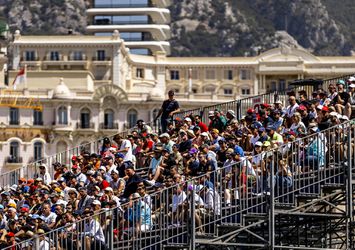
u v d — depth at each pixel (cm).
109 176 11256
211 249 10175
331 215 9825
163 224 9794
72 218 10294
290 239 10631
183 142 11400
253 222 10156
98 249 9688
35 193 11519
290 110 11588
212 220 9919
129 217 9731
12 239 10225
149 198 9706
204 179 9806
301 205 9881
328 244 10719
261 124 11325
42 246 9719
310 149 10031
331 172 10144
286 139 10606
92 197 10481
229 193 9875
